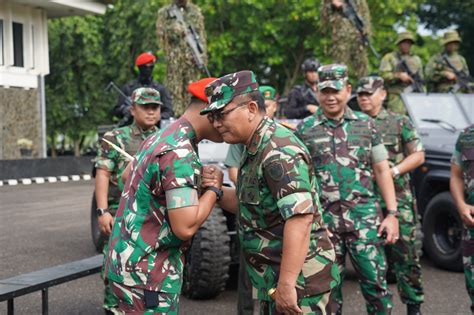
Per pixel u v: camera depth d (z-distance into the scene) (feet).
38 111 69.51
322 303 9.55
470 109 25.17
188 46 28.07
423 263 22.99
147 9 86.43
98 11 72.90
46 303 13.64
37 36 69.72
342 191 13.07
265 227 9.23
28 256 23.89
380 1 78.23
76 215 35.53
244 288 13.43
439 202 21.63
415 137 16.87
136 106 15.53
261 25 79.20
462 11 92.22
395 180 16.19
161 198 8.84
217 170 9.32
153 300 8.80
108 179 15.42
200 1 79.25
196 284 17.43
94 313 16.78
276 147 8.90
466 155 13.37
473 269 13.14
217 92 8.90
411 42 29.30
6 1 65.62
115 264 8.93
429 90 32.07
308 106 24.31
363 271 12.91
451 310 16.85
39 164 62.13
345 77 13.33
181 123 9.13
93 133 103.09
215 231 17.37
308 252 9.45
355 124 13.42
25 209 38.32
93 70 94.58
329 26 34.45
